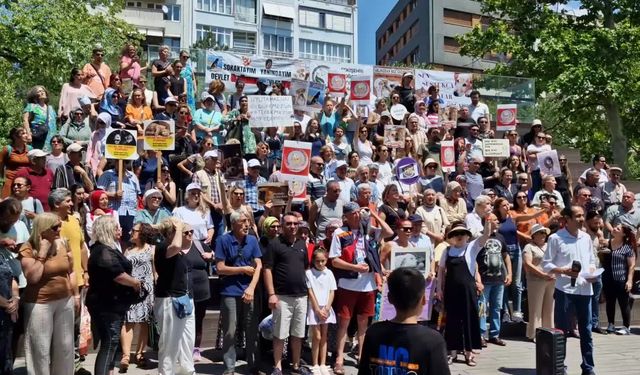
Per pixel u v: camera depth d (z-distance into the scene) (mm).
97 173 11055
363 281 8453
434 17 61438
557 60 24516
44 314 6441
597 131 30391
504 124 17047
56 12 23344
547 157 13984
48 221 6488
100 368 6602
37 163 9680
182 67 14805
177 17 60031
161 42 59469
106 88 13516
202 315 8641
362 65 17750
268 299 7934
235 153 10898
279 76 17047
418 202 11773
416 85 18234
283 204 9531
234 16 62438
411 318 3578
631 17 26328
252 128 14125
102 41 27250
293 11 65000
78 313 7766
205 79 16406
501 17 28203
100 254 6664
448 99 18625
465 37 28281
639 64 24547
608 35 24266
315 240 9945
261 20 63688
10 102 24141
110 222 6836
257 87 16828
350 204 8594
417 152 14430
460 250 8836
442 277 8922
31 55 22469
